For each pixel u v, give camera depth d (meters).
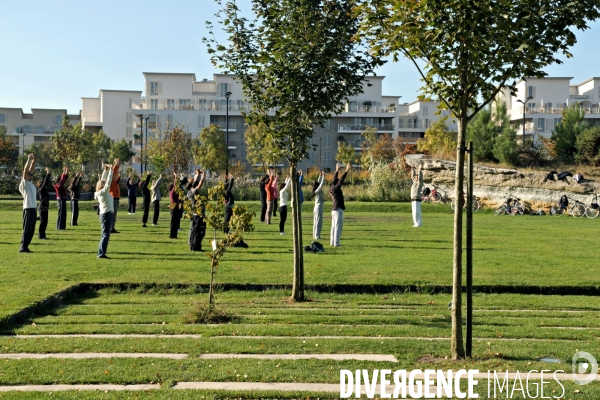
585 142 48.53
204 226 19.05
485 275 14.97
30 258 16.88
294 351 8.39
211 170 76.25
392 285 13.61
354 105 95.94
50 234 23.66
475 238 24.00
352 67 11.96
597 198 40.28
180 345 8.59
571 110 51.94
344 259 17.41
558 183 41.75
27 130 112.94
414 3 8.10
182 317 10.47
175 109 91.56
